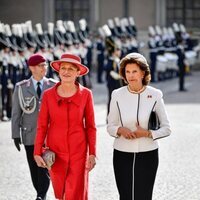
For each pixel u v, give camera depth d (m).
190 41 47.16
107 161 17.58
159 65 42.50
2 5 50.88
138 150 10.76
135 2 51.53
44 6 51.00
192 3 52.19
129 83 10.81
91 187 14.94
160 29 47.25
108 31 31.67
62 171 11.03
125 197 10.80
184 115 27.00
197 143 20.34
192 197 14.09
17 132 13.18
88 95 11.18
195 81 42.84
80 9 51.69
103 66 42.19
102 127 23.77
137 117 10.79
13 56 27.88
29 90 13.18
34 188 14.46
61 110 10.99
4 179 15.80
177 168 16.77
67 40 34.72
